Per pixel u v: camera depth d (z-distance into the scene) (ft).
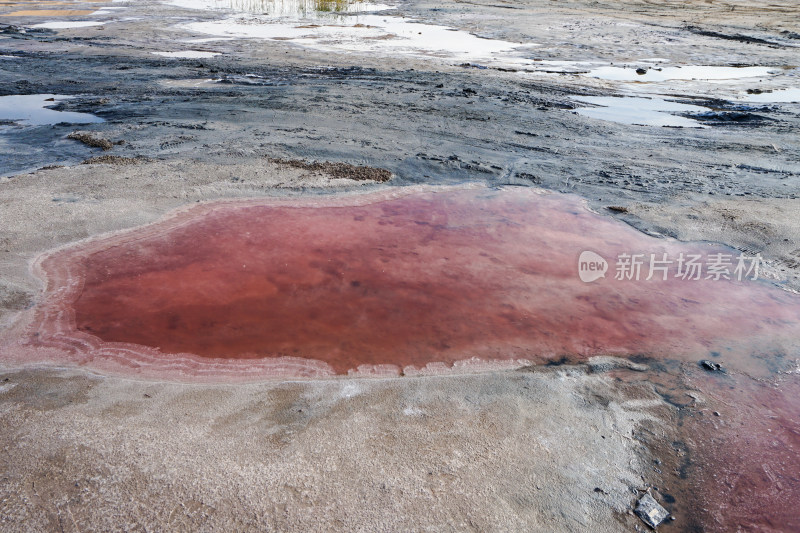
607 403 12.41
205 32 70.85
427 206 23.21
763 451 11.20
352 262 18.54
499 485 9.91
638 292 17.15
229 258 18.58
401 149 29.45
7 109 37.58
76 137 31.09
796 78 49.14
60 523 8.87
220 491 9.50
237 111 36.42
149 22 77.77
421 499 9.51
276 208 22.49
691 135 33.45
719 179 26.48
